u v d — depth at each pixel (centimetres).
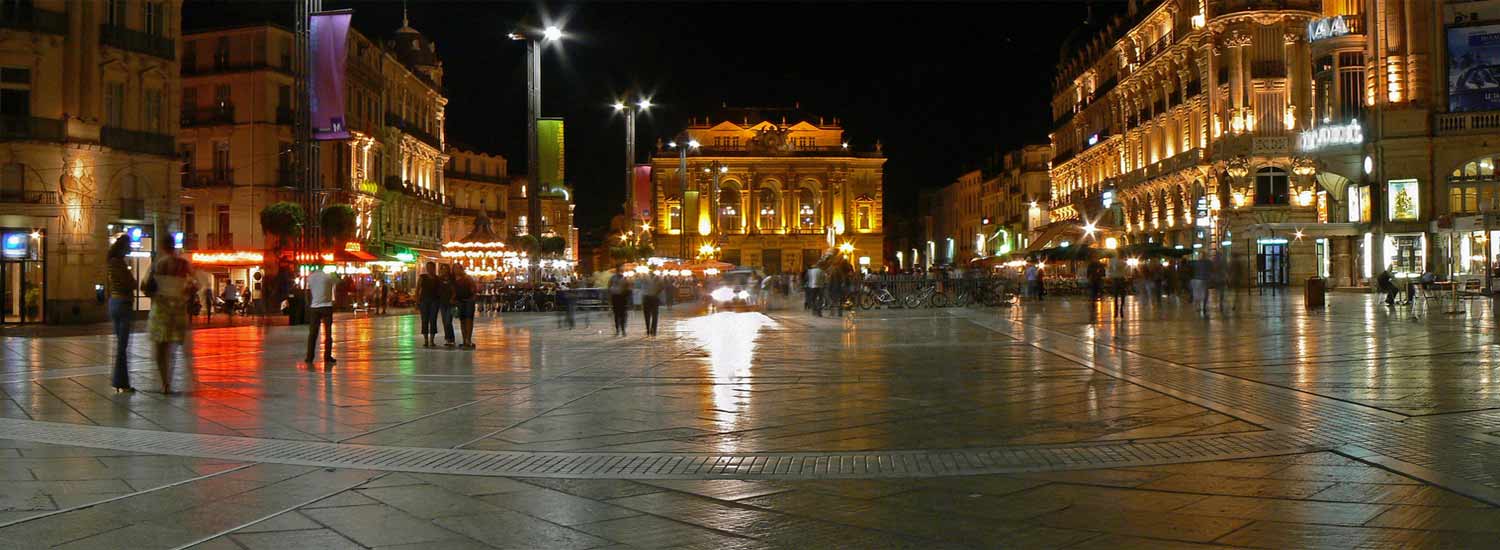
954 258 12050
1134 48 6444
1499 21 3919
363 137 5419
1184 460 718
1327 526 540
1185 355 1514
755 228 11156
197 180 4800
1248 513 570
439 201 7125
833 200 11281
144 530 548
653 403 1045
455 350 1834
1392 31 4072
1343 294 4056
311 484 662
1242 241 4947
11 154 3225
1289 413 914
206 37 4847
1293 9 4991
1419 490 615
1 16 3231
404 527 557
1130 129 6469
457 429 882
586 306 3769
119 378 1159
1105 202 6506
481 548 518
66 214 3316
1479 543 502
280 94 4953
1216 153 5059
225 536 537
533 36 3594
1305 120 4988
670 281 4409
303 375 1362
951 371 1336
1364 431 813
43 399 1096
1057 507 591
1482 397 999
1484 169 3978
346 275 4472
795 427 884
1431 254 3988
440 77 7294
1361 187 4288
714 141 11262
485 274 5453
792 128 11369
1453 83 3984
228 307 3741
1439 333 1861
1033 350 1652
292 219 3553
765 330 2344
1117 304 2547
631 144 5919
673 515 582
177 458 752
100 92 3453
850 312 3347
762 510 593
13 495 628
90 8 3416
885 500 613
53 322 3269
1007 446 784
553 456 756
